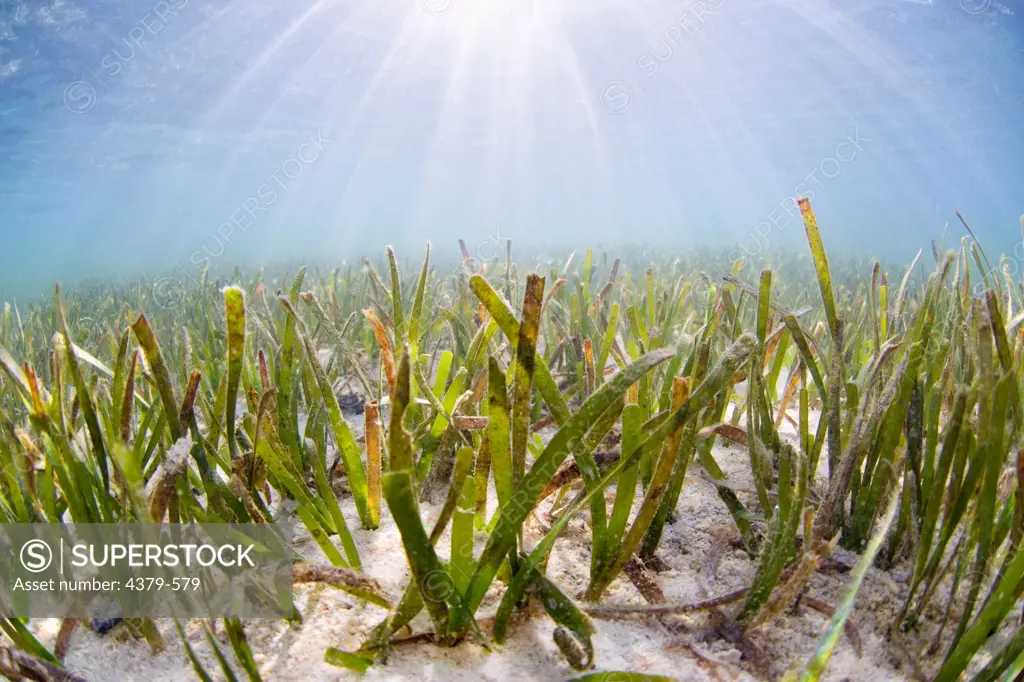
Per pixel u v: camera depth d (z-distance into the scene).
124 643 1.58
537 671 1.45
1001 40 19.69
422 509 2.14
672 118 29.94
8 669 1.33
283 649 1.52
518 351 1.46
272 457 1.78
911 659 1.49
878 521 1.84
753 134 33.88
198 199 48.41
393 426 1.17
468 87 25.05
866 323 3.70
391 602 1.49
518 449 1.53
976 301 1.75
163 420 1.93
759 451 1.83
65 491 1.63
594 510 1.62
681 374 2.30
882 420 1.80
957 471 1.47
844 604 1.23
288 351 2.31
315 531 1.73
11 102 18.77
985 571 1.55
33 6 13.98
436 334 3.75
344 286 6.49
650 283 3.74
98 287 10.55
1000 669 1.29
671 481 1.91
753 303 5.30
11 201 36.12
